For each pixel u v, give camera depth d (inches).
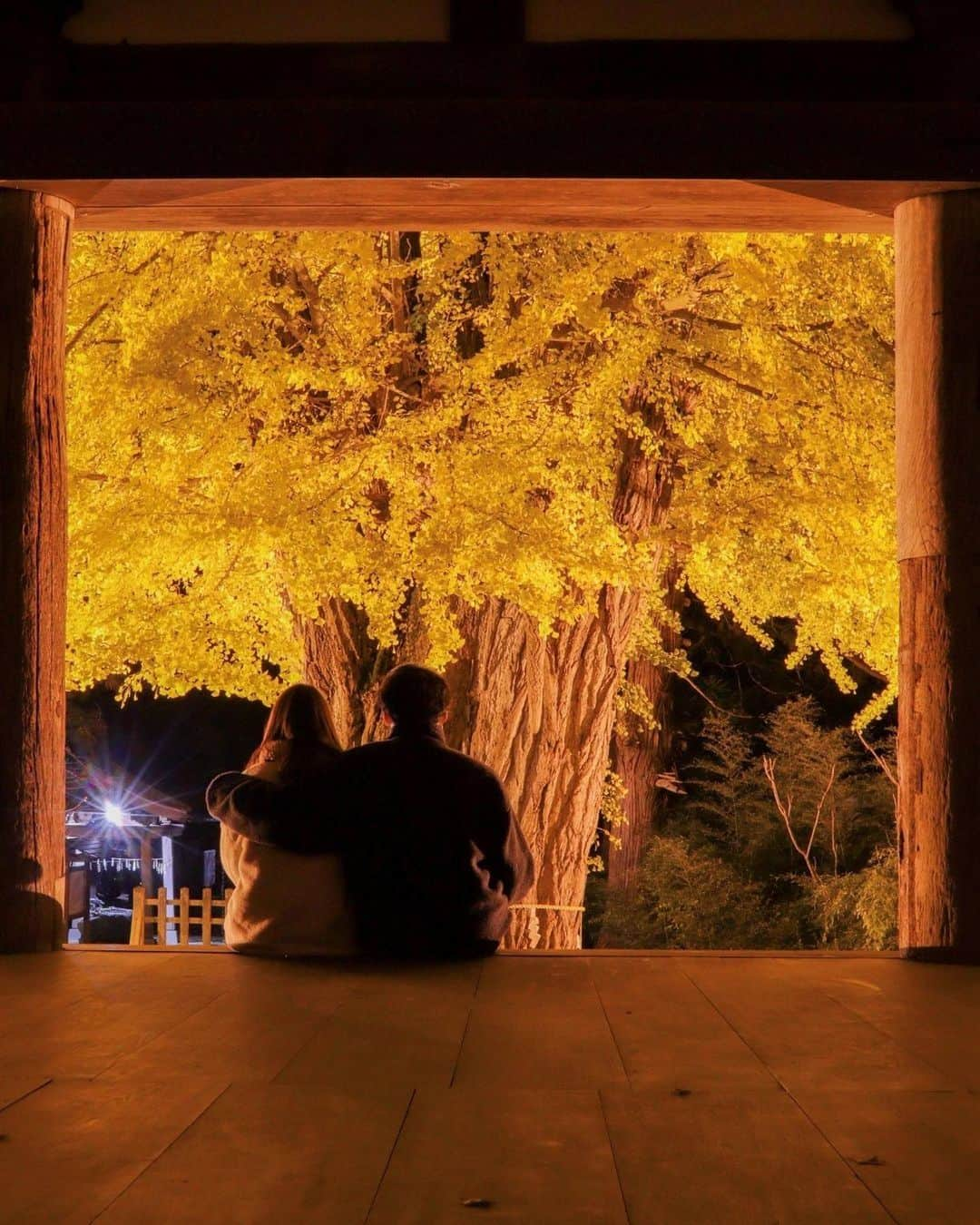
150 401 325.4
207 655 369.1
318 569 320.5
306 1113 104.2
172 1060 122.0
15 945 183.5
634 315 332.8
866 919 494.6
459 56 185.5
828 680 708.0
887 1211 83.4
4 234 189.0
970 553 183.0
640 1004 149.9
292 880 183.5
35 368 189.3
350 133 183.5
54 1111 105.0
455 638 334.6
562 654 392.5
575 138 183.2
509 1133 99.1
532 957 184.1
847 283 339.3
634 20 185.8
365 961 179.6
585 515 332.2
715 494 362.0
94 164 184.5
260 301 341.1
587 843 412.5
